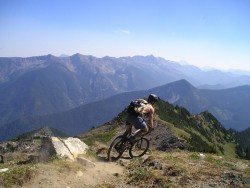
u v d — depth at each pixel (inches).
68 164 517.0
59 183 462.0
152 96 637.9
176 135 1887.3
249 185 516.7
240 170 606.9
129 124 625.6
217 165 630.5
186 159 677.9
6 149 1542.8
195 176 533.6
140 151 742.5
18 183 438.3
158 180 502.0
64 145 592.7
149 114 620.7
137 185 494.0
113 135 1792.6
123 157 662.5
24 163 636.1
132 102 624.7
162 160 617.3
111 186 483.2
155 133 1882.4
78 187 468.4
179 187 480.1
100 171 546.0
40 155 594.9
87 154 626.5
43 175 468.1
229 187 498.6
